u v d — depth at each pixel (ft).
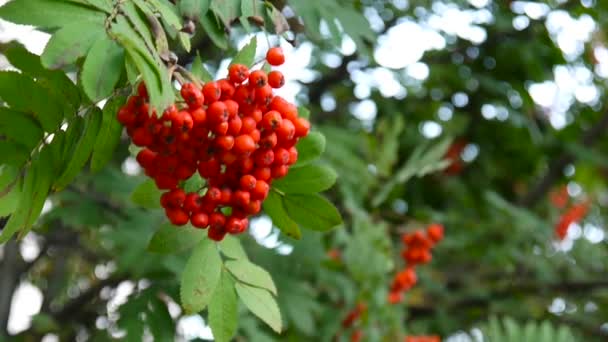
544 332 4.22
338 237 3.39
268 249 3.51
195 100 1.93
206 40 3.06
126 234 3.10
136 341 2.73
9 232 1.98
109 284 4.03
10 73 1.91
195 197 2.06
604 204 7.18
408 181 5.33
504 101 5.20
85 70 1.87
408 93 5.33
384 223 3.65
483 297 5.57
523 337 4.18
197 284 2.08
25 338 4.09
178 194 2.05
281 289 3.37
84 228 4.31
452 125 5.29
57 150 2.00
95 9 1.91
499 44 4.92
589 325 6.14
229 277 2.12
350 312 3.68
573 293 5.75
